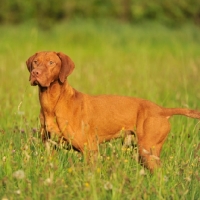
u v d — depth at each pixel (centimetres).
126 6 5194
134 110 1195
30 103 1565
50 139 1132
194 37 4150
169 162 1119
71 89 1154
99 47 3803
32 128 1247
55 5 5150
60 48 3656
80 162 1066
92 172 965
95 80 2030
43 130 1158
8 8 5209
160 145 1179
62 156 1128
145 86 1848
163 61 2936
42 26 5062
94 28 4103
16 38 3875
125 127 1191
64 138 1140
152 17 5159
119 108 1189
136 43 3853
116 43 3891
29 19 5112
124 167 1036
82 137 1138
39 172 1016
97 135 1106
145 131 1168
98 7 5144
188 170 1042
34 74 1101
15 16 5203
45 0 5162
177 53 3600
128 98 1209
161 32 4084
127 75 2234
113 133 1194
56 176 1020
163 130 1175
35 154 1078
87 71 2250
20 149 1132
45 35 4109
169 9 5184
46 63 1119
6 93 1772
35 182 973
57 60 1130
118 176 984
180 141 1234
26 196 927
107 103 1187
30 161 1046
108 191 959
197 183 1012
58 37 3978
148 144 1159
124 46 3834
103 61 2822
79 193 923
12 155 1107
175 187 1004
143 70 2244
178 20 5175
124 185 961
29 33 3991
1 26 4438
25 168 1030
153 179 1027
